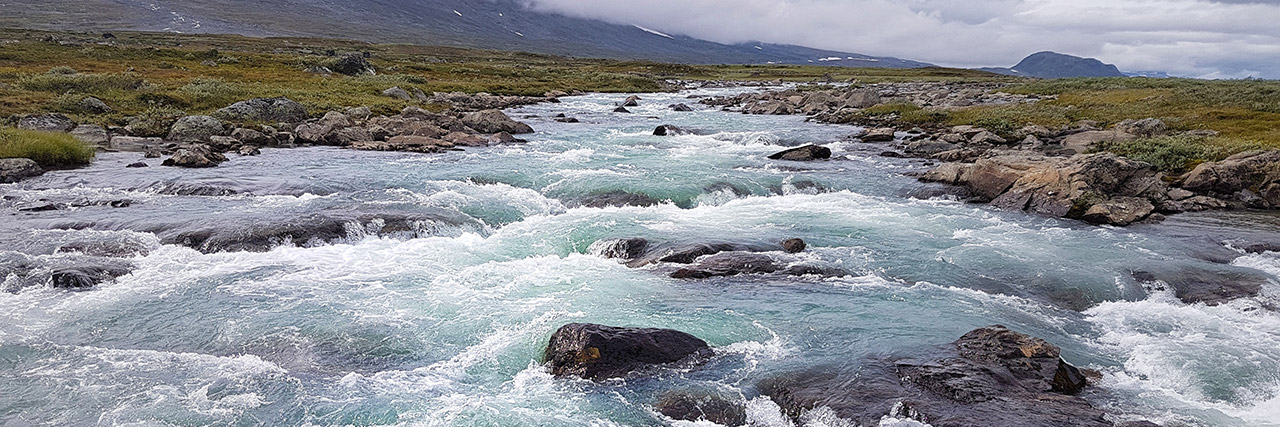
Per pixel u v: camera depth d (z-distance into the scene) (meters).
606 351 12.45
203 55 98.31
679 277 17.91
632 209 26.75
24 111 43.28
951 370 11.71
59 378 12.27
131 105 49.38
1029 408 10.43
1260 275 18.67
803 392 11.51
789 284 17.48
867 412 10.59
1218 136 40.53
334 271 18.44
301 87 68.62
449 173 32.31
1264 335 14.69
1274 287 17.67
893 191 30.66
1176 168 32.50
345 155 37.88
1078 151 37.94
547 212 26.66
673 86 126.94
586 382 12.05
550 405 11.41
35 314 15.12
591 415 11.11
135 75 67.81
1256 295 17.27
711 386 11.95
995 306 16.33
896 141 47.62
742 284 17.44
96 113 46.12
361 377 12.46
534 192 29.20
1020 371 11.80
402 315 15.33
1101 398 11.51
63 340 13.91
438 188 29.28
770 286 17.31
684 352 12.94
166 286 16.98
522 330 14.51
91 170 31.39
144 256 19.23
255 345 13.79
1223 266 19.45
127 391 11.84
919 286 17.70
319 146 41.50
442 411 11.23
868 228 23.84
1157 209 26.78
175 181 28.72
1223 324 15.41
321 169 32.94
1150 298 17.58
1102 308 16.70
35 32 174.12
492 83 100.62
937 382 11.35
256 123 45.59
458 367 12.87
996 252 20.84
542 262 19.55
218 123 42.75
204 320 14.96
